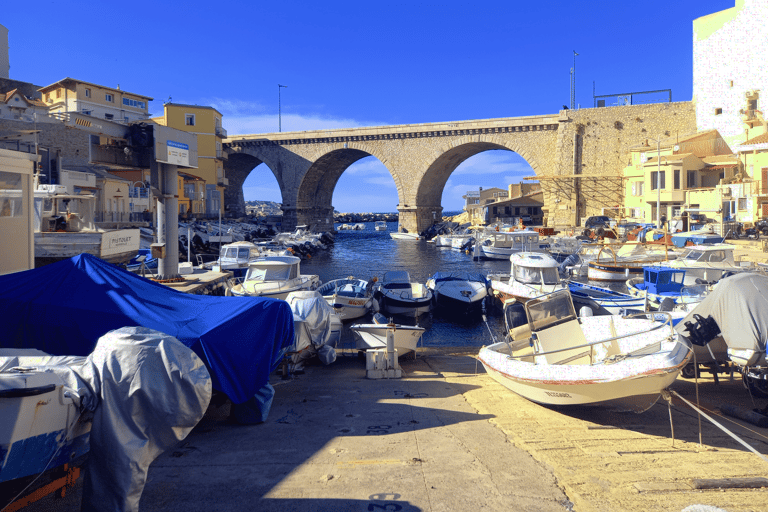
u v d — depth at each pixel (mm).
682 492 5035
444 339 19375
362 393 9422
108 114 62438
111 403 4742
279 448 6422
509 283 22750
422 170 72750
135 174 49031
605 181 59031
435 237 69000
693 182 46719
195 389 5031
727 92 51156
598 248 35438
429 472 5629
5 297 7625
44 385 4430
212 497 5059
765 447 6488
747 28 49062
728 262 22094
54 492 4977
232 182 98312
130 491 4621
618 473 5516
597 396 7523
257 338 7820
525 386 8344
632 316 9727
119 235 16719
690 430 7254
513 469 5711
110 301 7746
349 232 108812
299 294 12672
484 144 71062
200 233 46750
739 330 8406
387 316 22469
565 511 4781
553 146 63125
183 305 8219
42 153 36219
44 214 16859
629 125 57875
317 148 78625
